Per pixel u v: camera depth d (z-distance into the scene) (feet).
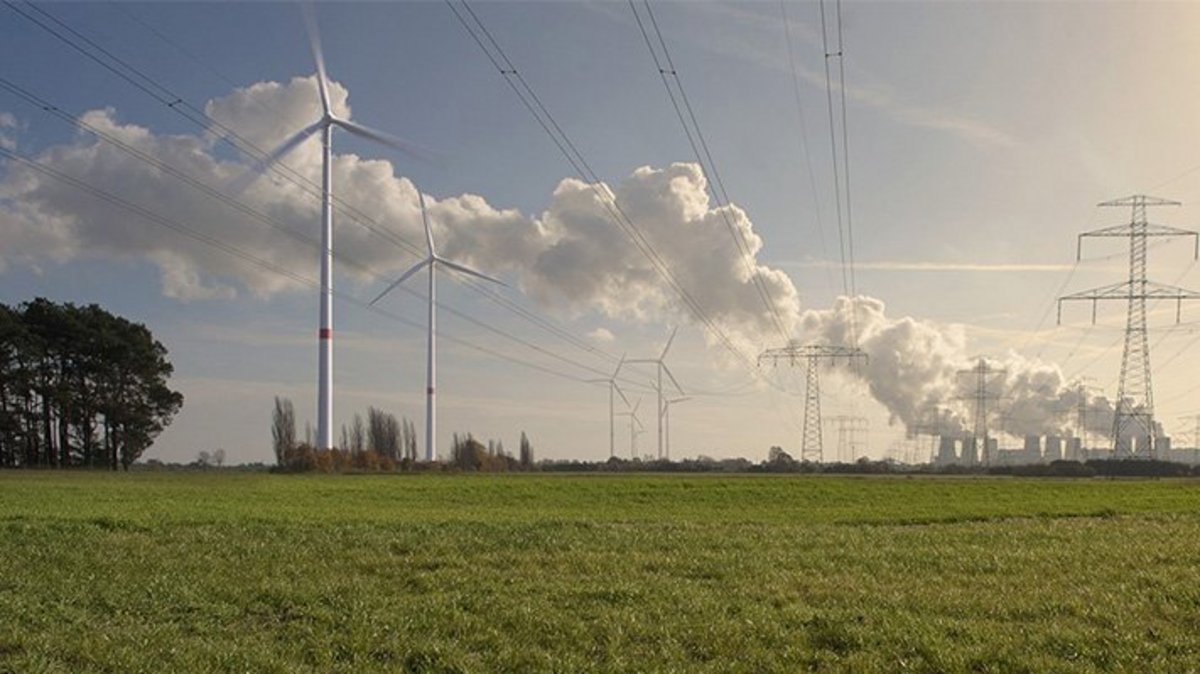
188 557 112.98
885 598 87.76
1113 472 457.27
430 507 205.36
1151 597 87.40
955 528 157.89
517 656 68.33
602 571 105.40
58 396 426.10
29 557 110.32
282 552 117.80
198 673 63.05
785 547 127.65
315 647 71.26
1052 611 81.97
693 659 68.74
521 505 218.38
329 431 378.53
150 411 454.81
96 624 77.30
